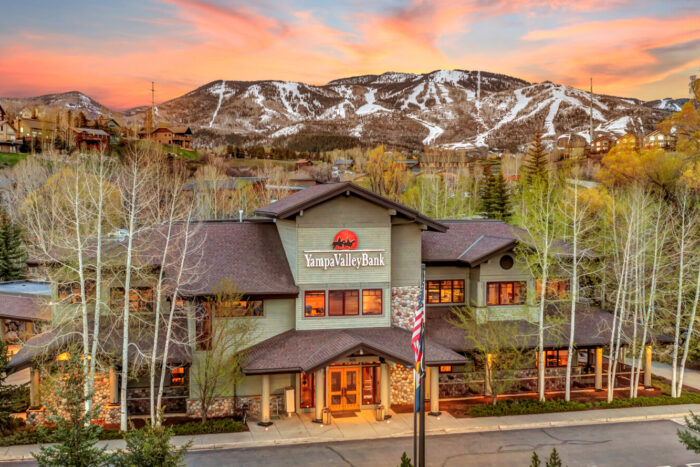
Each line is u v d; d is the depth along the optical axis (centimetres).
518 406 3372
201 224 3788
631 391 3616
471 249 3888
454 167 17262
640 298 3994
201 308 3238
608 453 2797
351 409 3397
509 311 3766
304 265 3397
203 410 3072
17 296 4031
